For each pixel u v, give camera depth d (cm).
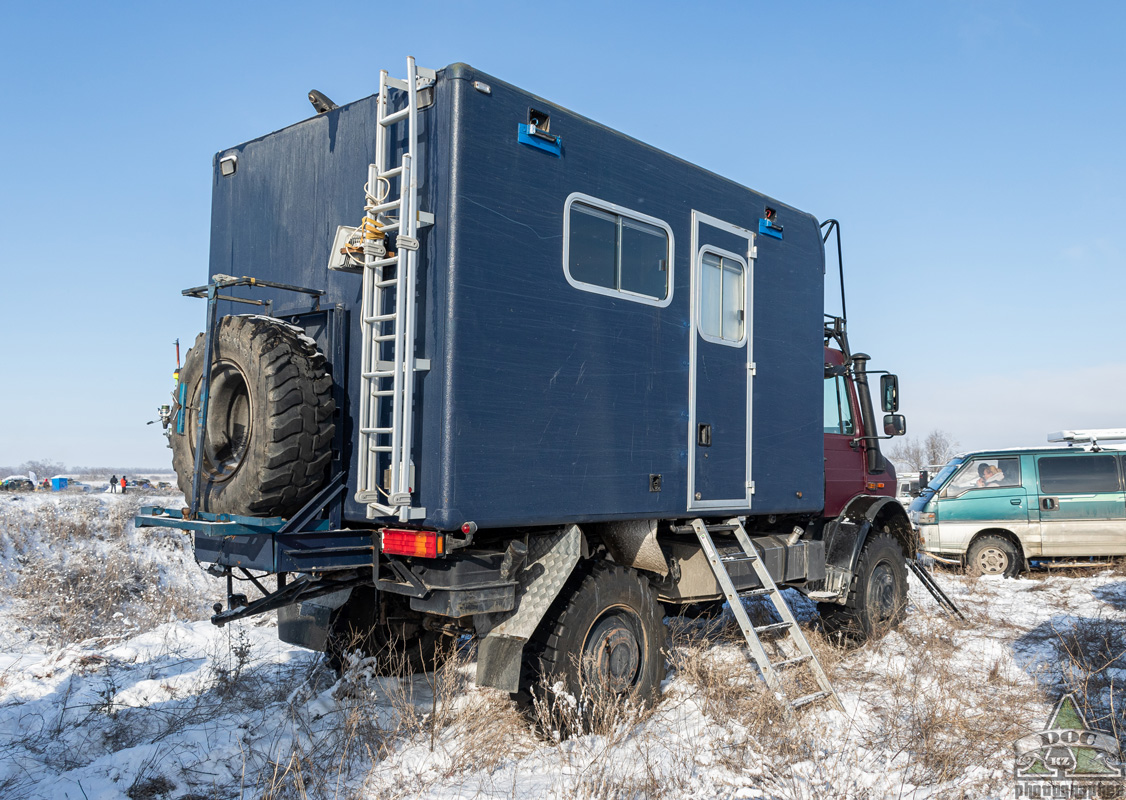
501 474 420
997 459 1241
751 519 675
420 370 409
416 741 440
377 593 534
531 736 455
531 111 452
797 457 660
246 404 446
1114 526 1174
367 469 423
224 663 600
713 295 582
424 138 425
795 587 693
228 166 555
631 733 456
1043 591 1013
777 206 652
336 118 486
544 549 473
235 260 545
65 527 1543
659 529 569
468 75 416
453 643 579
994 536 1215
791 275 667
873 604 729
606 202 491
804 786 388
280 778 386
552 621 461
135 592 1218
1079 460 1207
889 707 525
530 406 438
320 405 423
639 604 505
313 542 423
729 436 587
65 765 421
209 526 395
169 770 398
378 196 427
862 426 800
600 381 481
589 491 469
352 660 500
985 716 491
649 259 525
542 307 447
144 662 628
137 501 2003
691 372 551
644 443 510
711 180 581
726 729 462
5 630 940
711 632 666
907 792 390
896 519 791
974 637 729
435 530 404
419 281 418
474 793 380
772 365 638
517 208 437
